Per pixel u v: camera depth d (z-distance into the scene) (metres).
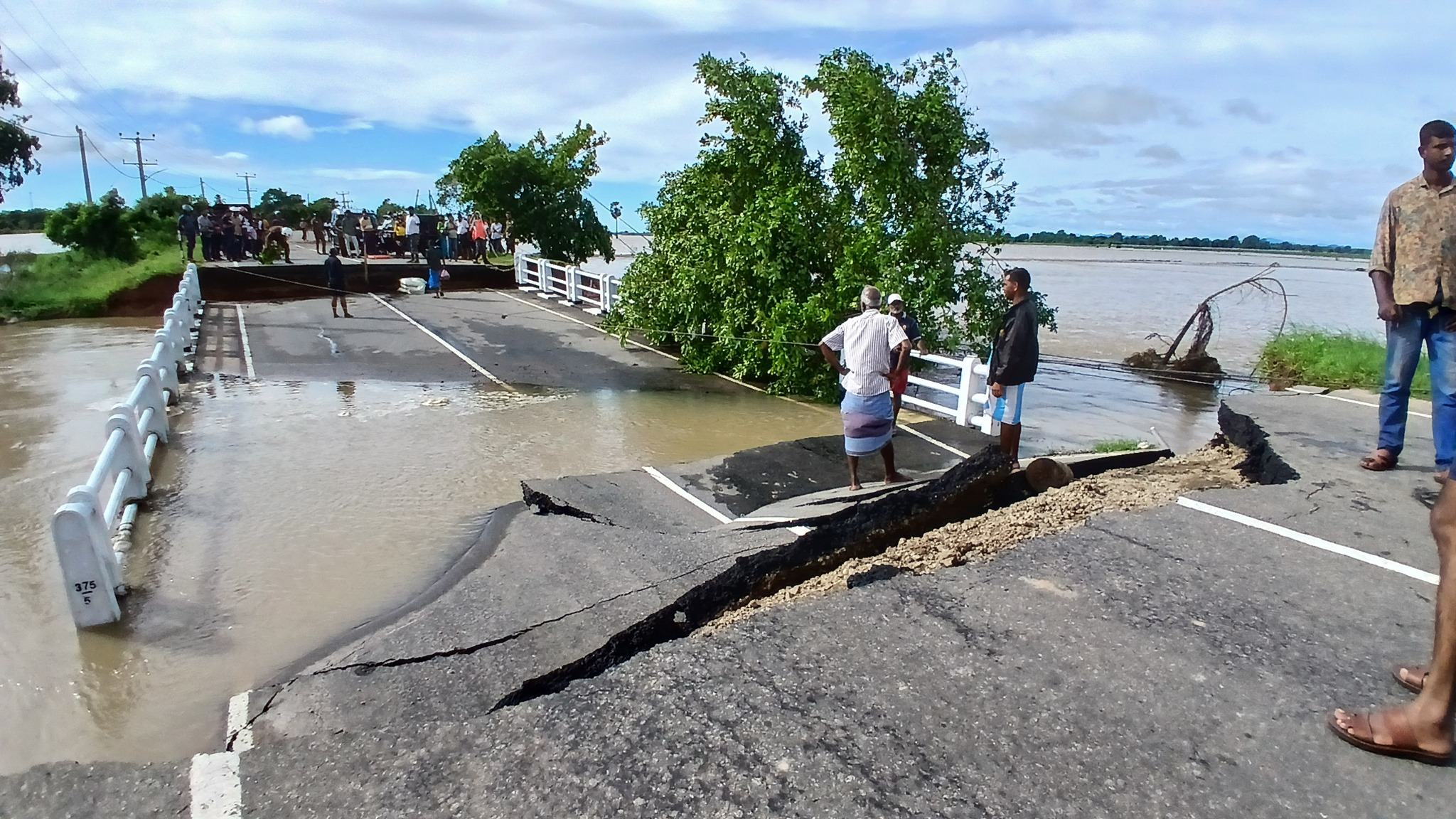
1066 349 21.50
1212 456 6.66
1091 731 2.59
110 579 5.29
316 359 13.98
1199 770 2.42
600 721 2.67
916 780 2.37
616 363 14.49
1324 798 2.30
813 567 4.75
